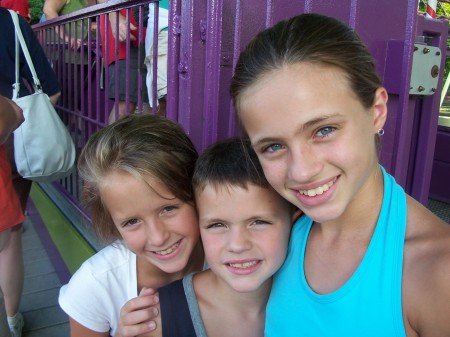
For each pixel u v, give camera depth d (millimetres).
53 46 3598
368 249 895
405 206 905
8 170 1949
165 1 2443
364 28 1389
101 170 1206
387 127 1501
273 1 1352
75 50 3051
